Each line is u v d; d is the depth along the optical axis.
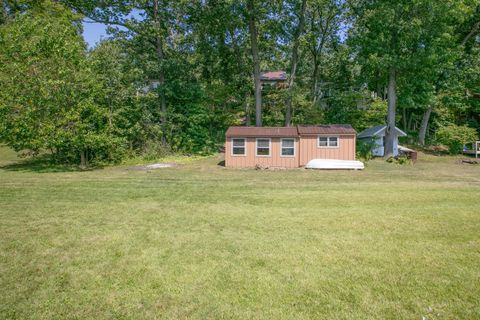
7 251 4.77
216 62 27.66
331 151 18.44
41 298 3.48
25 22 16.86
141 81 21.31
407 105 23.62
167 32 23.00
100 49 18.44
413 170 15.95
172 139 22.53
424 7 18.23
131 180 11.93
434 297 3.51
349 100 27.53
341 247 4.96
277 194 9.30
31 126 14.96
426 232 5.66
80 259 4.50
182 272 4.11
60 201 8.16
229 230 5.82
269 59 28.64
